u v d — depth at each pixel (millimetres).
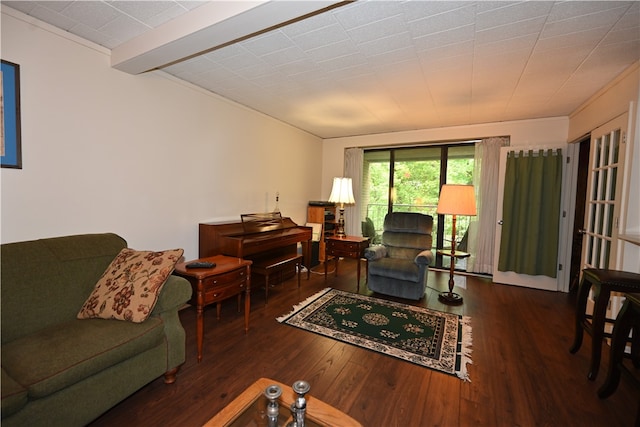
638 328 1947
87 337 1433
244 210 3729
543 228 3799
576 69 2479
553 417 1566
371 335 2438
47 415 1228
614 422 1535
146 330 1578
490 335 2486
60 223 2035
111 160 2320
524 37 2018
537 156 3799
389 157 5250
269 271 3129
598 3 1646
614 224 2512
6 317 1465
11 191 1806
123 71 2365
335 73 2689
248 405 1154
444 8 1739
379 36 2057
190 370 1922
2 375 1174
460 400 1685
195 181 3053
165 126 2729
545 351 2234
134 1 1714
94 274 1873
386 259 3580
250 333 2443
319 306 3037
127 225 2451
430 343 2326
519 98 3197
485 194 4320
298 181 4848
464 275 4453
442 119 4102
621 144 2457
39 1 1710
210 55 2369
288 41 2141
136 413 1540
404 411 1591
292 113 3957
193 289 2051
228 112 3422
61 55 2000
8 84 1767
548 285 3764
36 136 1898
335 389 1762
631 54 2205
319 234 4891
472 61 2391
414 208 5035
